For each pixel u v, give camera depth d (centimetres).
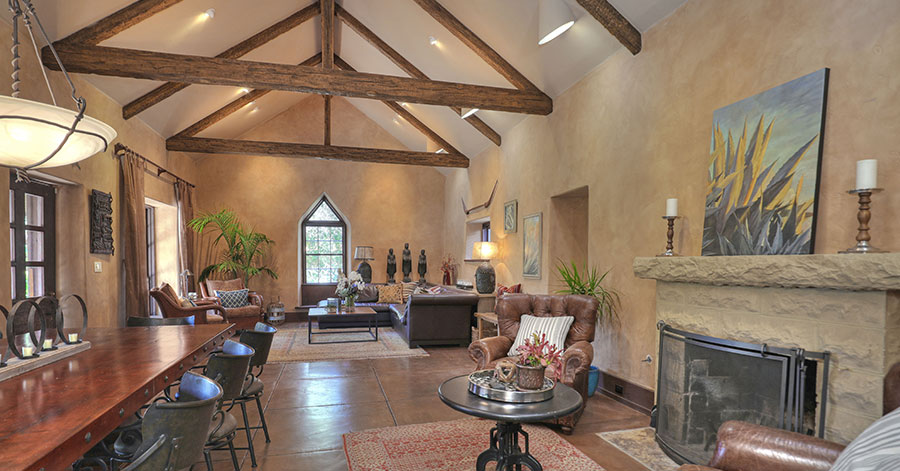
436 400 414
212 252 934
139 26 485
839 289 211
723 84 320
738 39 309
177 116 711
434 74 687
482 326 647
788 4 275
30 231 442
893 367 164
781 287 238
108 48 431
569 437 332
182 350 254
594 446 315
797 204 258
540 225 595
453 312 666
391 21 623
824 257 212
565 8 387
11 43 377
